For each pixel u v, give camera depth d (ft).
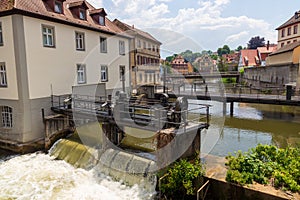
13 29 35.27
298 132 43.39
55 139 37.01
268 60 106.32
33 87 37.68
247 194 17.44
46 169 29.58
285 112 60.70
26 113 36.73
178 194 20.15
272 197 16.31
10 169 29.81
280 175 17.79
